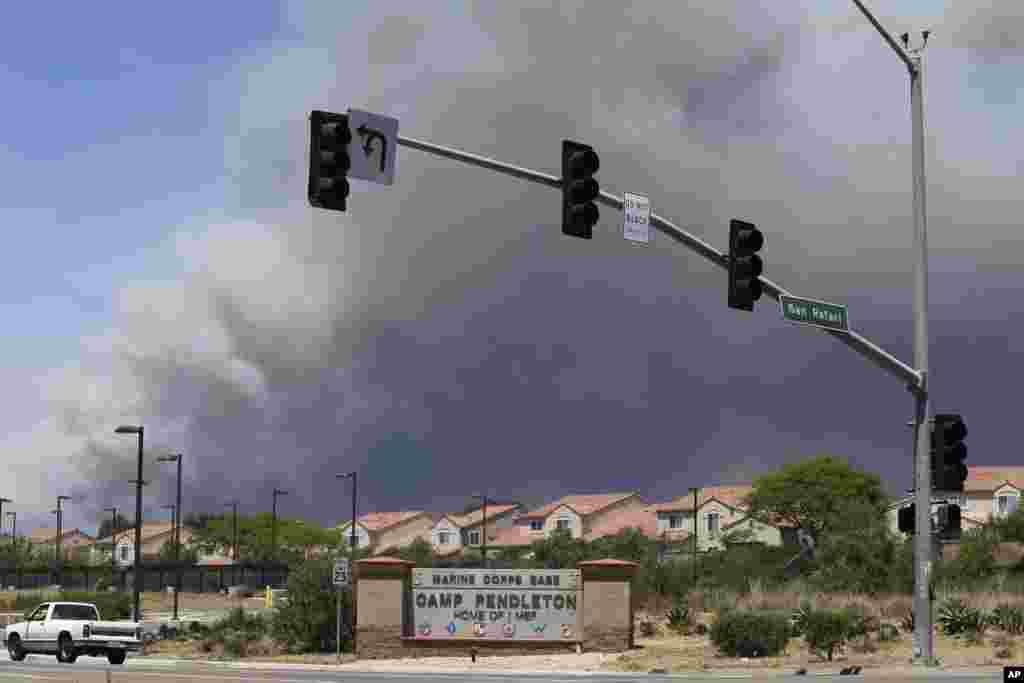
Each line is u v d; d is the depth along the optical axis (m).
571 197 22.91
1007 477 132.00
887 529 104.81
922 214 30.50
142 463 57.59
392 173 21.20
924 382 29.98
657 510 150.38
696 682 27.17
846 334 28.70
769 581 62.31
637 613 54.88
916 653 30.03
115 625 41.00
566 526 156.62
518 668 34.78
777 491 127.50
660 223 24.98
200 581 111.50
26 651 42.16
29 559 153.38
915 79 30.53
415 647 39.12
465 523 172.25
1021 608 42.03
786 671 31.36
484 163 22.52
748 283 25.67
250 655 42.88
